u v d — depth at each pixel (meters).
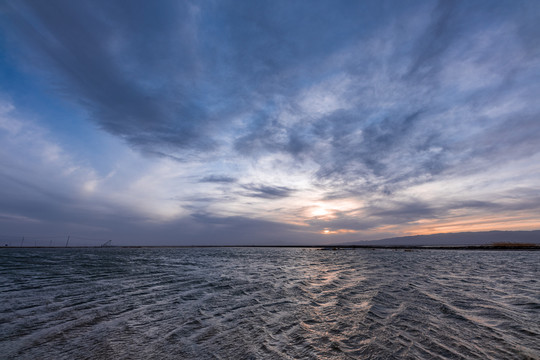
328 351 7.33
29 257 46.22
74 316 10.51
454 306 12.24
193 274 24.06
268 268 30.66
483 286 17.72
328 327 9.34
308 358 6.89
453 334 8.67
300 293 15.38
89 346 7.61
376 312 11.25
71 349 7.40
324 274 24.66
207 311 11.38
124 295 14.49
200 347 7.57
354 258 52.09
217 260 44.41
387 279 21.19
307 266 33.47
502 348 7.58
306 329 9.14
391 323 9.78
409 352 7.29
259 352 7.24
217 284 18.42
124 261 38.56
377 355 7.08
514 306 12.21
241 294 15.04
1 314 10.70
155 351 7.29
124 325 9.45
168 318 10.34
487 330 9.05
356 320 10.12
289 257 55.91
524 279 21.11
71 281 19.22
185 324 9.61
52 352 7.20
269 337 8.38
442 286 17.70
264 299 13.77
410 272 26.39
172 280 20.12
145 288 16.69
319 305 12.51
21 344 7.71
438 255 63.78
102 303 12.66
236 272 26.03
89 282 18.84
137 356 6.98
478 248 112.12
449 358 6.92
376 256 60.06
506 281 20.02
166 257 51.38
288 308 11.95
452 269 29.38
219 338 8.27
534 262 39.78
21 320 9.95
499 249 102.56
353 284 18.59
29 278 20.61
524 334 8.66
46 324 9.50
